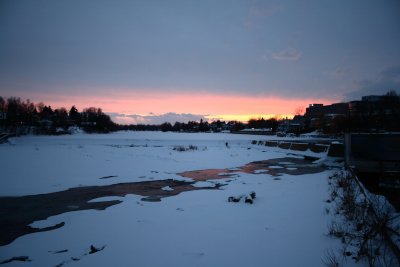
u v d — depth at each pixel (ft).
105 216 27.58
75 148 94.94
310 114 411.75
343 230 22.06
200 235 22.52
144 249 20.04
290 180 47.29
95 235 22.81
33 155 72.38
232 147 123.24
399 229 19.65
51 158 67.56
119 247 20.48
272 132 330.13
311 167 64.08
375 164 49.44
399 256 15.52
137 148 102.89
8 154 73.41
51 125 404.57
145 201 33.37
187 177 50.34
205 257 18.61
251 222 25.50
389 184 46.09
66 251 20.02
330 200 32.27
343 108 366.43
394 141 52.80
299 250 19.30
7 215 27.91
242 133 399.24
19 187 39.70
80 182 43.96
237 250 19.61
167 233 23.07
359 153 53.78
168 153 88.99
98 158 70.64
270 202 32.45
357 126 205.77
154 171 55.62
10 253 19.80
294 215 27.22
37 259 18.90
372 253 17.54
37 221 26.21
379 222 18.97
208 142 156.04
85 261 18.44
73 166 57.88
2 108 373.81
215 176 51.60
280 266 17.19
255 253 19.06
